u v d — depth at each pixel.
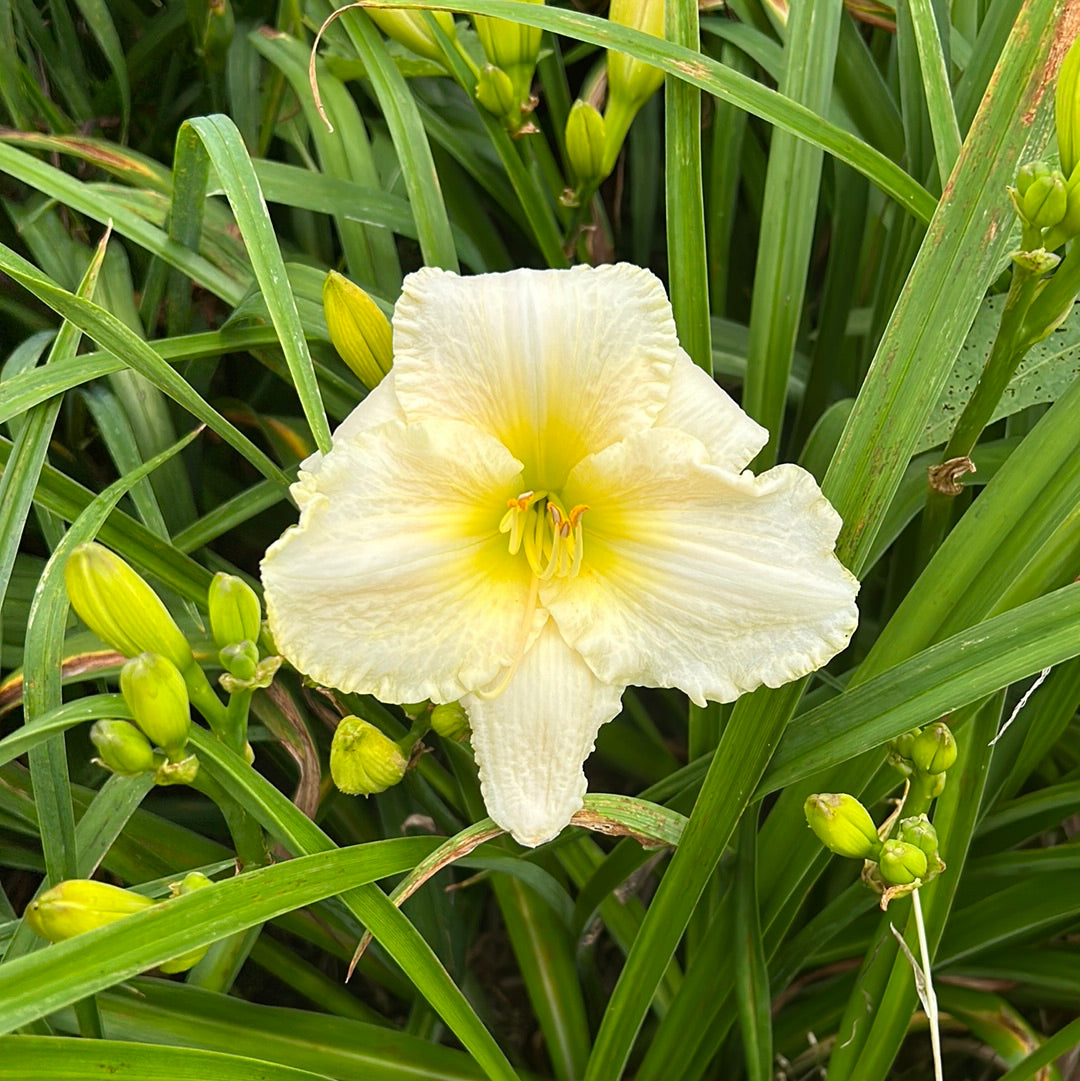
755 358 0.41
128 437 0.38
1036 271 0.31
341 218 0.44
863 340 0.52
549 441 0.32
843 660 0.46
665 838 0.32
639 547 0.31
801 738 0.32
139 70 0.47
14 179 0.43
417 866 0.30
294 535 0.28
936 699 0.31
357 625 0.29
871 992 0.37
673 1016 0.37
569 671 0.31
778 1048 0.44
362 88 0.51
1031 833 0.43
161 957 0.26
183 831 0.40
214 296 0.47
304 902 0.28
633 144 0.53
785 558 0.30
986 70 0.41
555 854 0.42
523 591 0.32
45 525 0.37
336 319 0.33
